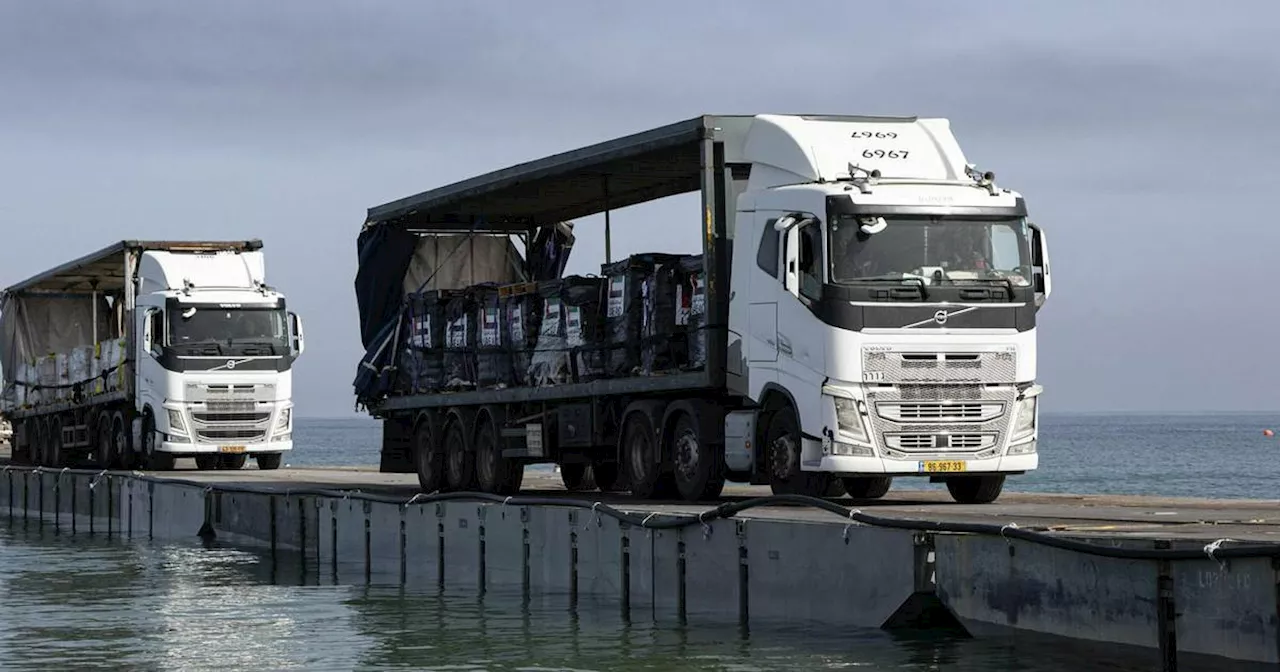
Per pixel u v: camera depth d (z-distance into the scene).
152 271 43.03
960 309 22.05
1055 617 15.09
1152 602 14.05
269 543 32.31
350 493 29.36
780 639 17.88
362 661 18.20
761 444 23.34
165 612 23.17
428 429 31.66
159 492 38.31
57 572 29.61
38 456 54.31
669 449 25.34
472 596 23.92
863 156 22.86
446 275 33.38
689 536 20.12
